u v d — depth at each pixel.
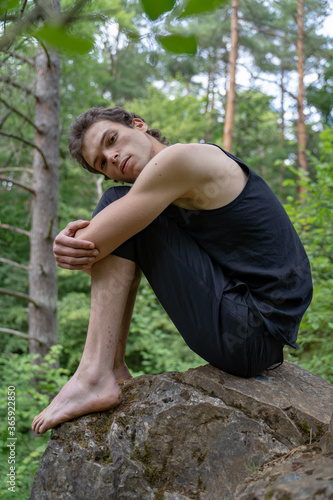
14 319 9.36
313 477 1.10
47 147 6.07
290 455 1.40
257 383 1.70
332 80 12.15
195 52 0.37
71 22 0.38
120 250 1.63
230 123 10.70
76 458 1.61
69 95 8.84
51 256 6.10
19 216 10.14
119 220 1.54
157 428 1.59
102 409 1.67
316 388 1.79
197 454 1.56
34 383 5.48
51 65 6.04
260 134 17.03
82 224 1.60
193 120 11.95
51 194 6.12
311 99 12.70
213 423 1.57
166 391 1.65
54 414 1.67
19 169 6.18
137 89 13.15
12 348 8.80
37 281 6.03
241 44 14.62
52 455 1.65
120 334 1.86
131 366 8.55
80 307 8.64
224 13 9.62
